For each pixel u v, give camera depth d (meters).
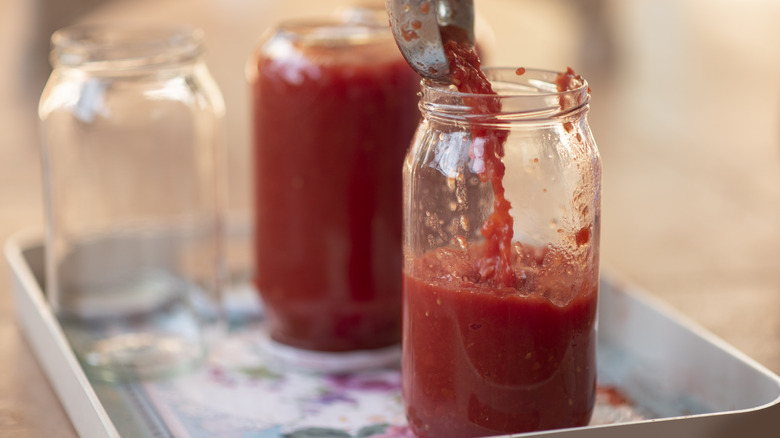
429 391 0.80
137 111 0.96
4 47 1.70
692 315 0.98
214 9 1.94
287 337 0.94
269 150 0.92
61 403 0.88
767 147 1.30
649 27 1.82
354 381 0.91
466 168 0.78
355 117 0.90
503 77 0.81
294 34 0.92
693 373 0.89
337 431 0.85
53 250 0.97
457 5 0.81
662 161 1.28
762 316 0.98
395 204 0.92
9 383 0.90
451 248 0.79
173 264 1.01
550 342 0.79
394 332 0.94
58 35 0.95
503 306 0.78
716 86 1.50
